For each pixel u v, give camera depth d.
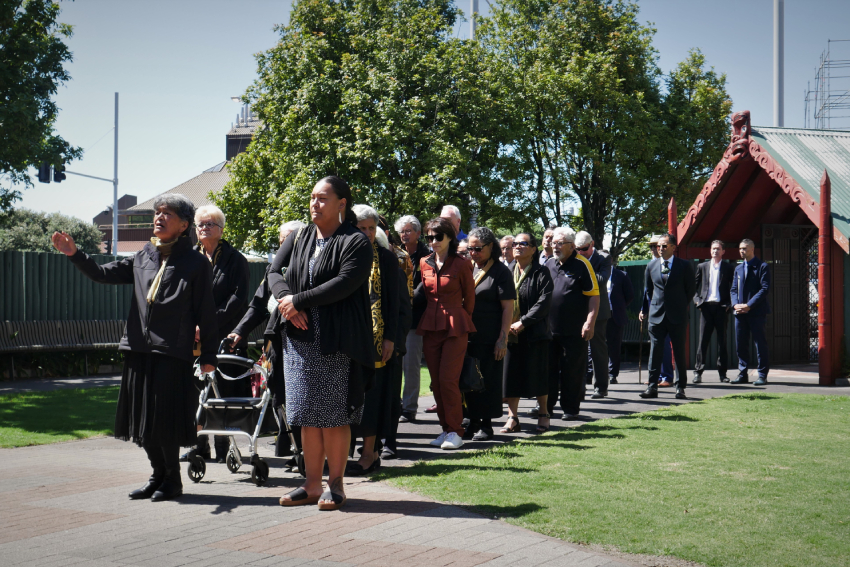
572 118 28.00
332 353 4.51
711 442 6.67
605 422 7.89
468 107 26.05
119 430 4.93
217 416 5.57
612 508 4.45
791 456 6.02
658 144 28.61
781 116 27.81
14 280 15.16
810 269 15.56
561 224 30.22
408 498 4.83
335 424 4.54
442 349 6.96
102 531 4.12
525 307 7.67
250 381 6.14
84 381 14.72
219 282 6.27
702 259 15.23
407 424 8.60
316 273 4.53
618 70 29.27
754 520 4.19
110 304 17.08
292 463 5.91
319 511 4.54
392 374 6.23
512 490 4.92
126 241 70.62
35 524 4.27
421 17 27.39
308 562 3.53
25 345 14.99
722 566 3.46
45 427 8.32
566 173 28.89
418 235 8.14
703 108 30.39
